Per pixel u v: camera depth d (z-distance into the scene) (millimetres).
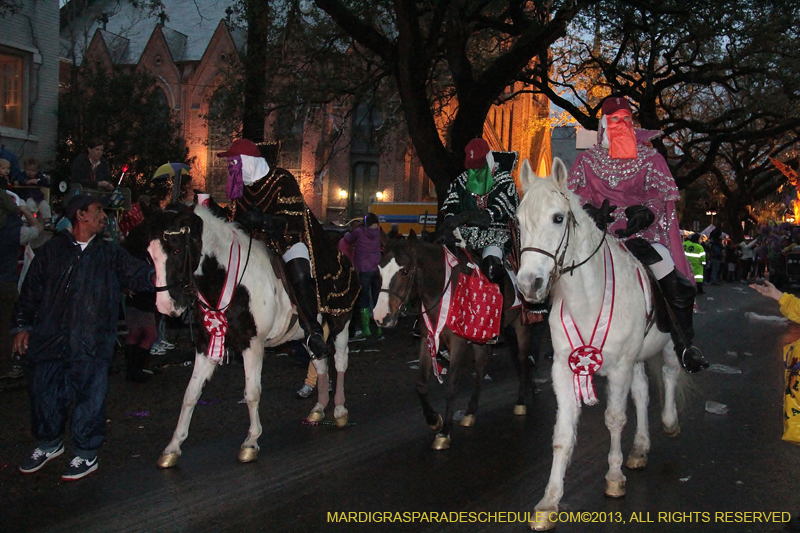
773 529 4305
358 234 12164
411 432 6418
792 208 39844
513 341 7082
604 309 4418
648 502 4734
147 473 5145
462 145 14023
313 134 36625
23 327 4895
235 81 15969
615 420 4672
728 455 5801
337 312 6199
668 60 20344
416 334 6738
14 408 6676
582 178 5207
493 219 6086
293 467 5363
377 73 17188
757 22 15305
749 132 23219
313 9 16438
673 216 5109
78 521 4258
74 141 17641
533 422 6828
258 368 5469
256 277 5367
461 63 13844
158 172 10844
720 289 25188
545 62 20703
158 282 4703
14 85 16250
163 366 8945
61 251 4871
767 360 10461
